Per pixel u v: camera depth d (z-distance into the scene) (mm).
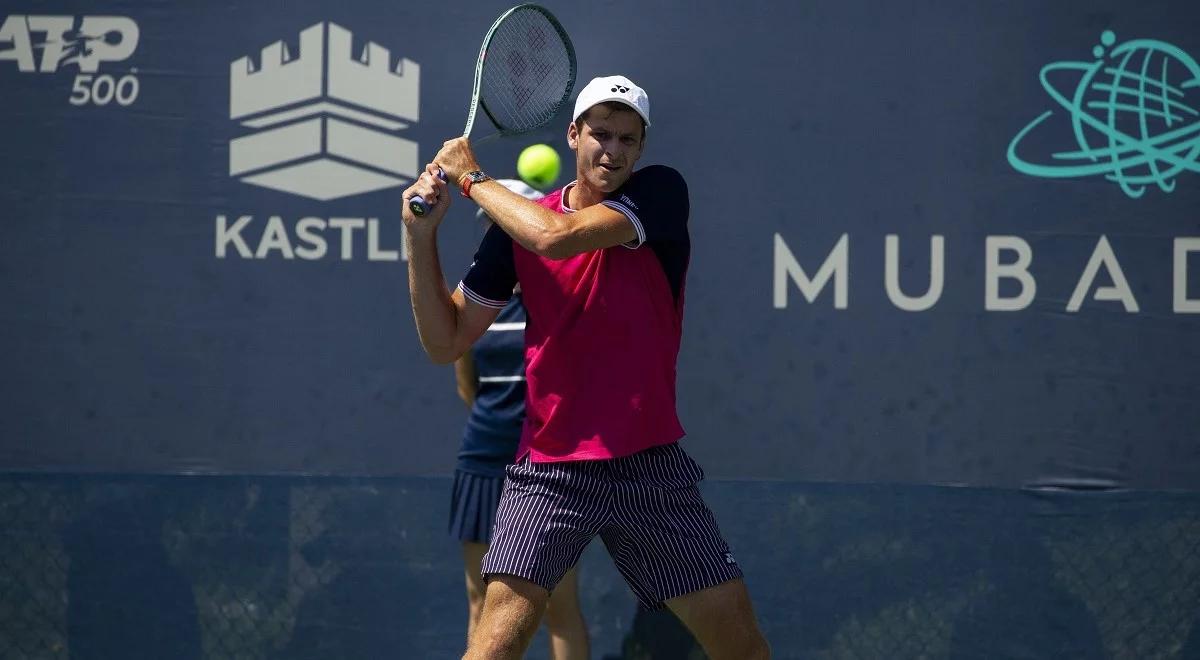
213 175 12914
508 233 9094
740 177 12727
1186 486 12492
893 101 12625
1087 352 12547
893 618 12664
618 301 9281
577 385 9312
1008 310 12602
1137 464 12523
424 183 9398
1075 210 12523
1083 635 12547
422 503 12891
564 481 9289
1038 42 12539
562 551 9375
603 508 9320
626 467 9305
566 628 12273
